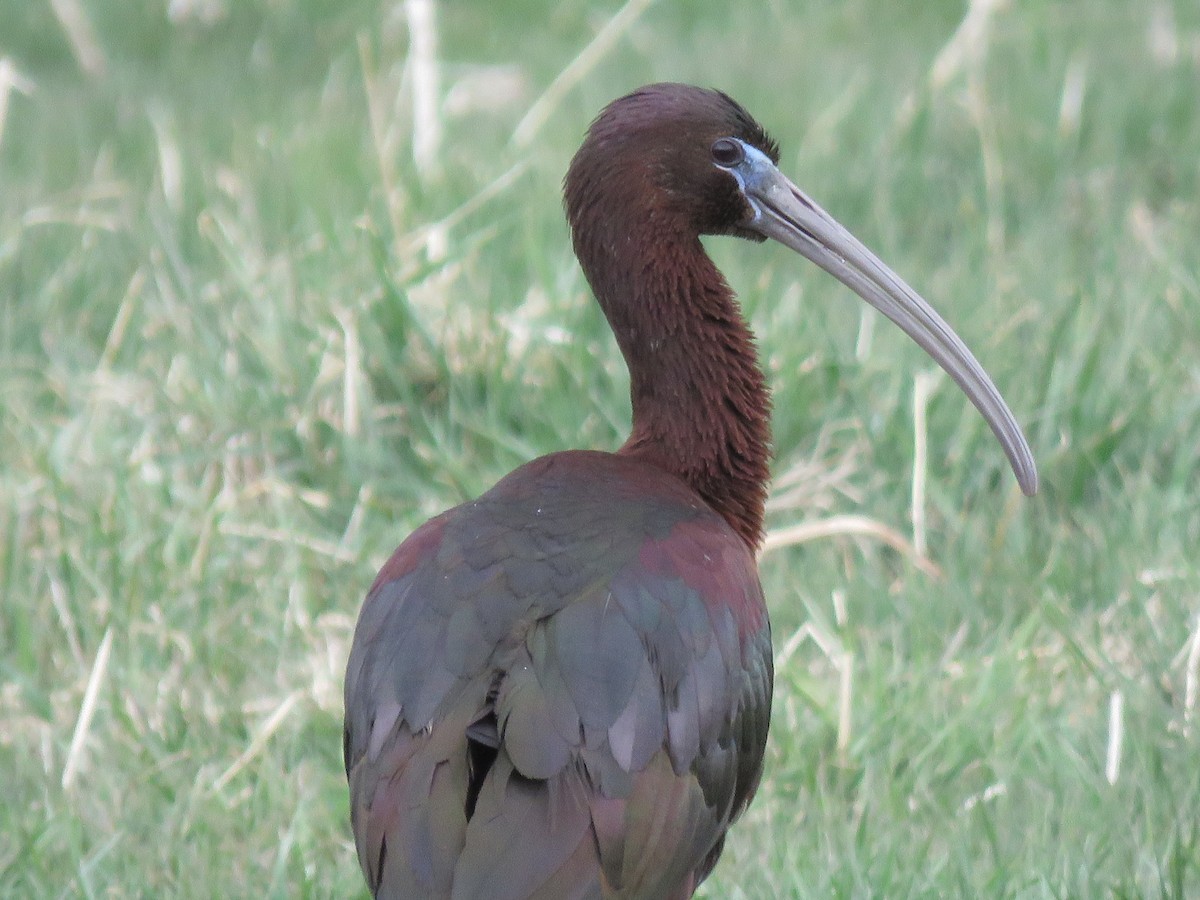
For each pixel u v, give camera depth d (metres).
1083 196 14.55
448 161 14.78
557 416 11.45
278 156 15.05
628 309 8.44
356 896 8.57
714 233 8.77
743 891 8.50
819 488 11.22
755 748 7.54
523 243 13.38
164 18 19.16
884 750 9.35
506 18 18.78
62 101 17.19
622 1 18.98
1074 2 18.03
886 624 10.39
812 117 15.79
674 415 8.41
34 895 8.59
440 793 6.50
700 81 16.75
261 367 11.99
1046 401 11.38
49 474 11.23
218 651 10.22
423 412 11.57
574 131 15.65
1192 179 14.73
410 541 7.56
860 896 8.34
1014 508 10.95
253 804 9.17
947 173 14.88
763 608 7.68
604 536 7.34
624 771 6.65
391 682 6.91
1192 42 16.67
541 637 6.85
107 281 13.54
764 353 11.78
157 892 8.63
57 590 10.47
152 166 15.34
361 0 19.25
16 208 14.60
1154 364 11.67
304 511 11.26
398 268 12.60
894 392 11.49
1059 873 8.44
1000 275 13.03
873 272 8.78
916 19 18.34
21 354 12.88
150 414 11.90
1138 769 9.16
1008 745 9.36
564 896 6.40
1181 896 8.16
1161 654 9.88
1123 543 10.64
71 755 9.34
